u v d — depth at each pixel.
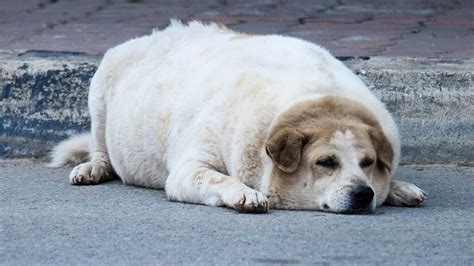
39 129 13.05
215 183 10.09
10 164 12.63
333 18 16.97
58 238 8.88
